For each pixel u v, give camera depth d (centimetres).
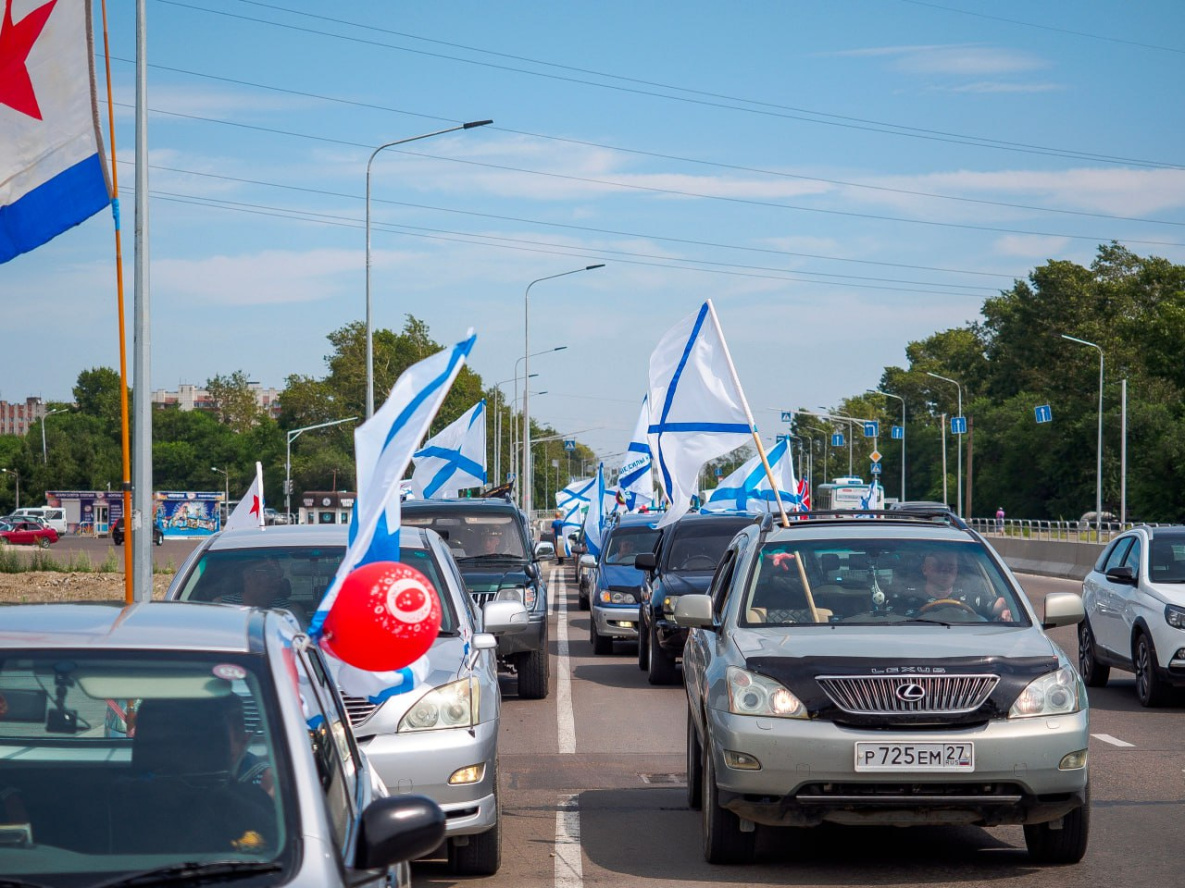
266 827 463
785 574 1105
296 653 554
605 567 2716
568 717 1770
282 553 1131
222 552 1134
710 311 1669
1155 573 1956
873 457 9750
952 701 922
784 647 977
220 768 482
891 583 1095
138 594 2073
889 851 1034
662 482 1708
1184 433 11331
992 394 17400
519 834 1092
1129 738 1593
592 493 4022
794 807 920
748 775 923
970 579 1099
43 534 10312
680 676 2220
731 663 979
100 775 487
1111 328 15412
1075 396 14912
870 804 913
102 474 19462
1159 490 11406
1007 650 963
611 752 1498
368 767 626
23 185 1688
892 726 916
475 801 919
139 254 2120
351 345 18238
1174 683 1823
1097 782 1314
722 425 1670
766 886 927
